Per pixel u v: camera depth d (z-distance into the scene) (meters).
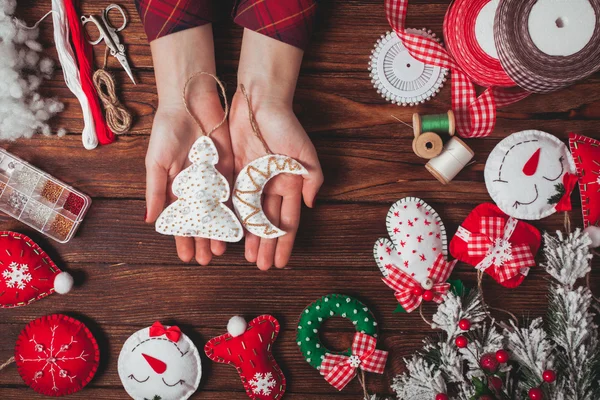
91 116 0.75
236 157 0.74
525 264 0.75
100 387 0.79
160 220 0.71
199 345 0.78
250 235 0.74
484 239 0.75
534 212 0.76
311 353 0.77
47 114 0.76
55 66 0.76
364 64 0.77
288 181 0.73
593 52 0.70
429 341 0.77
